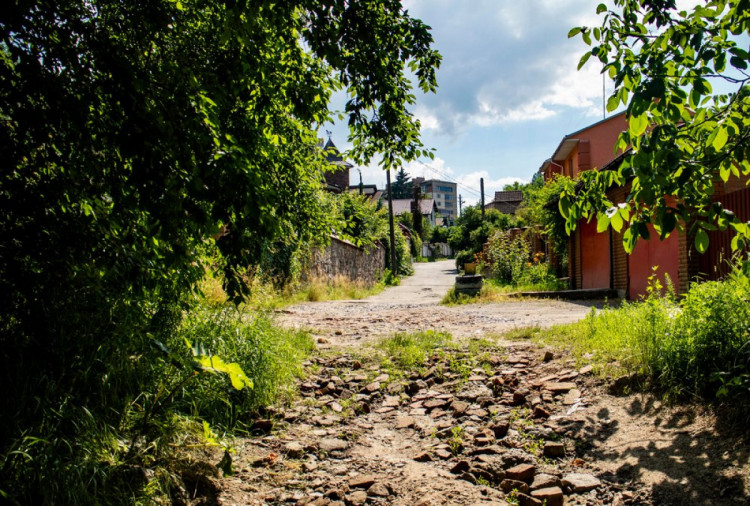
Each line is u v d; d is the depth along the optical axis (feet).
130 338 12.67
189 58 10.86
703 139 9.81
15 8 7.72
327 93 15.42
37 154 9.14
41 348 10.22
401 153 17.95
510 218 150.71
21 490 8.07
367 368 20.31
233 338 16.42
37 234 9.15
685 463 10.28
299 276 51.72
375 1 12.86
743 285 13.41
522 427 13.66
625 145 10.24
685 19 9.30
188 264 12.27
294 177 17.71
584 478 10.65
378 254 96.84
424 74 15.90
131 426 11.12
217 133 9.30
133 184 7.91
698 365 13.05
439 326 30.40
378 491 10.58
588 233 51.52
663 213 8.86
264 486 11.02
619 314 21.67
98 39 8.36
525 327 26.53
